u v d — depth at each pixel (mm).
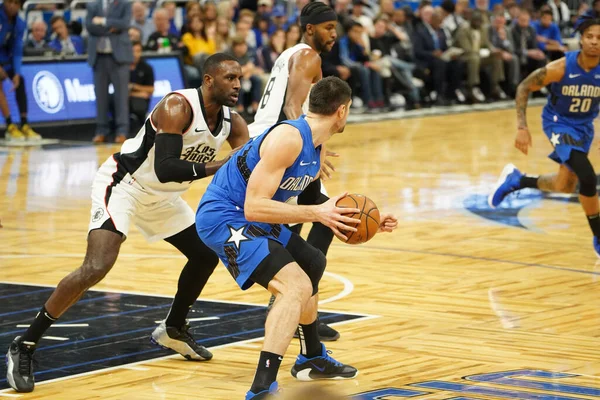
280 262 5375
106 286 8391
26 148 17797
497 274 8875
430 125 21344
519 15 26000
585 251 9930
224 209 5547
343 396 3078
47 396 5582
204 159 6203
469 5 28484
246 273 5434
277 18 21422
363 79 22703
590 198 9484
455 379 5809
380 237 10570
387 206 12336
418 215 11805
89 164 15992
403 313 7504
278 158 5266
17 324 7180
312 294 5703
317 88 5434
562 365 6109
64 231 10898
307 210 5250
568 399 5371
